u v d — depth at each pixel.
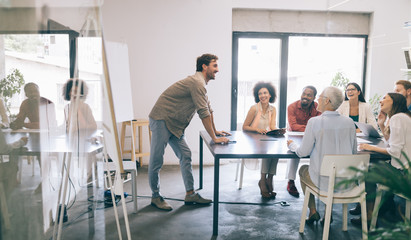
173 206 3.31
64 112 2.00
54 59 1.90
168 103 3.06
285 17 5.14
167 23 4.89
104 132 2.00
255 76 5.31
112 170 2.99
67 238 2.14
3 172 1.73
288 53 5.24
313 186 2.56
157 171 3.21
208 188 3.93
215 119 5.02
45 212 1.90
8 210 1.73
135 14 4.86
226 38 4.93
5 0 1.73
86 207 2.20
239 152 2.60
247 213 3.16
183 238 2.62
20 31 1.82
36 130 1.83
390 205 1.81
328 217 2.23
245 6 4.92
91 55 1.87
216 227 2.66
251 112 3.88
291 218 3.04
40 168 1.84
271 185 3.66
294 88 5.34
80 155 2.13
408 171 1.01
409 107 2.36
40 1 1.77
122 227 2.80
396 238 0.97
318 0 4.92
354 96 2.63
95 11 1.79
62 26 1.82
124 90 4.07
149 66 4.94
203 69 3.08
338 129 2.30
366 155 2.17
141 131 4.86
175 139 3.25
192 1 4.87
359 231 2.34
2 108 1.82
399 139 2.24
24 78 1.86
